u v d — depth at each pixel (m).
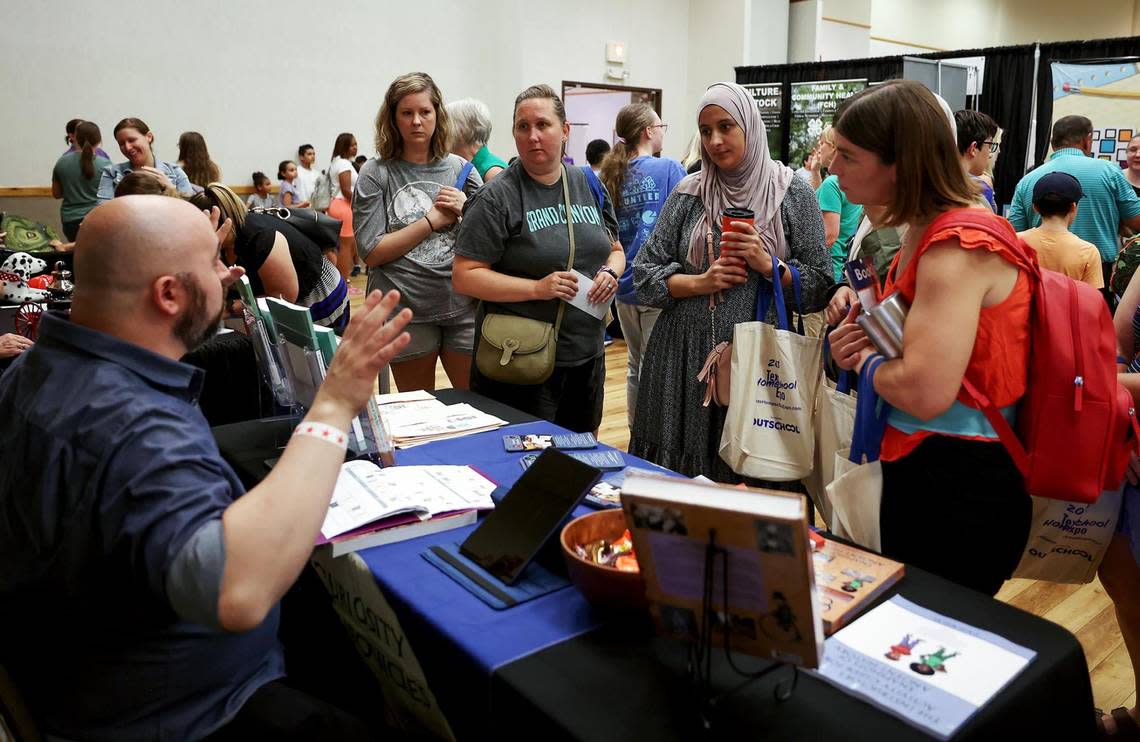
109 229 1.09
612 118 10.08
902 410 1.37
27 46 7.38
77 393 1.06
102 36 7.68
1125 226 4.18
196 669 1.17
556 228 2.49
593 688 0.99
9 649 1.15
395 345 1.13
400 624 1.23
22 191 7.43
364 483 1.55
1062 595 2.57
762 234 2.23
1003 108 7.16
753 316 2.23
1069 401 1.32
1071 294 1.34
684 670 1.03
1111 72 5.98
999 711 0.94
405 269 2.90
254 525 0.99
